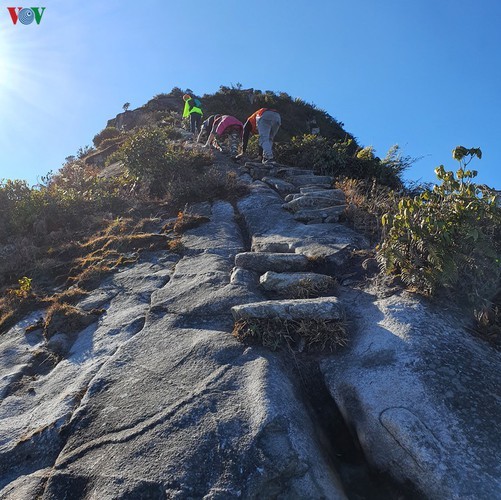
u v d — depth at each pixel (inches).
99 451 107.0
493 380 117.0
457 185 160.4
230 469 96.5
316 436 111.7
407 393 112.4
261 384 116.6
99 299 188.2
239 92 924.0
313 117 927.7
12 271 242.1
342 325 140.0
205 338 141.8
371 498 103.8
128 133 614.2
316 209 243.6
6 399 139.3
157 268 209.0
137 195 319.3
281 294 167.6
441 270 144.1
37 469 109.8
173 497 92.7
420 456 98.4
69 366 148.6
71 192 326.0
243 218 257.9
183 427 108.0
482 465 95.7
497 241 156.2
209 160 366.9
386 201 236.1
